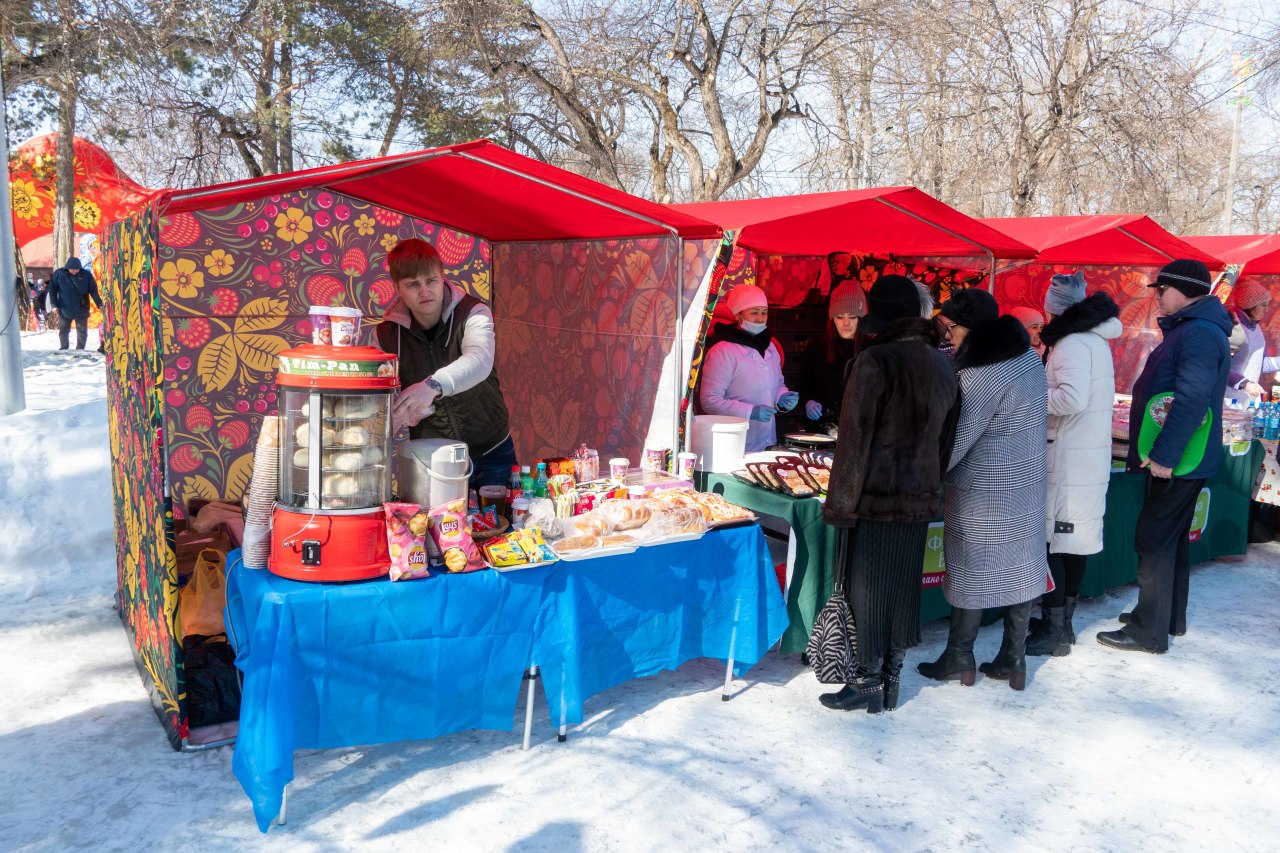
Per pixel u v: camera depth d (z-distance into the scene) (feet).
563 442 16.25
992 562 12.12
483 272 18.03
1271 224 86.58
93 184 61.72
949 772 10.42
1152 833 9.35
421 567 9.13
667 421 13.64
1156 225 16.58
